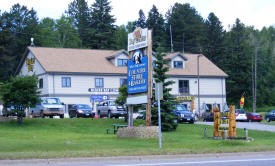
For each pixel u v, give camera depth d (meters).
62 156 15.81
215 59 88.38
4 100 36.19
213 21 95.31
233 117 26.64
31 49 57.19
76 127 36.69
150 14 95.88
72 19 94.25
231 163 14.90
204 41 94.06
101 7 88.25
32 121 37.59
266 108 84.62
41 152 16.77
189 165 14.35
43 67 52.88
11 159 15.18
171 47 87.12
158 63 36.75
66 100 53.31
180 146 20.09
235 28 89.88
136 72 27.34
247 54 86.50
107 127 37.62
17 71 62.06
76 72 53.84
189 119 42.00
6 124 35.81
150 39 26.41
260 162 15.14
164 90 36.44
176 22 94.94
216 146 20.22
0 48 69.94
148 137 25.52
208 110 55.09
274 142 24.34
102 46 84.44
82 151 17.19
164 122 35.19
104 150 17.69
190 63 64.88
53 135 29.19
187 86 61.56
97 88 55.19
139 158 16.25
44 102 42.81
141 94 27.00
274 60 97.44
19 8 82.56
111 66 57.38
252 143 22.61
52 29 90.88
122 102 40.06
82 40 90.44
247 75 83.31
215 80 63.72
